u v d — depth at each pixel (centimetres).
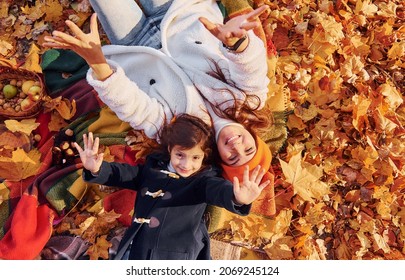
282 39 291
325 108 276
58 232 251
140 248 225
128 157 258
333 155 271
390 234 263
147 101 241
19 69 267
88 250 247
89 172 219
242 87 245
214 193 216
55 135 264
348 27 297
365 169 267
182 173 228
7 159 254
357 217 262
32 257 238
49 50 282
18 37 293
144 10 276
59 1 298
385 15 306
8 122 260
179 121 230
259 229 252
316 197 258
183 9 267
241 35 210
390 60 300
